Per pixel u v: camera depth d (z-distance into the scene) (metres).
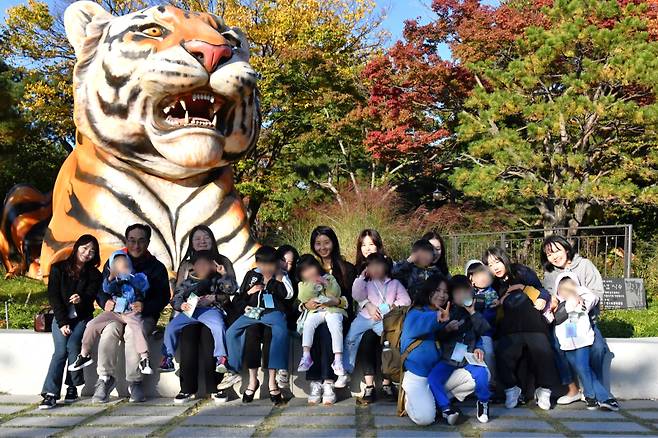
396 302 4.84
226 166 6.32
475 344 4.47
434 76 16.33
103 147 5.80
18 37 18.64
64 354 4.77
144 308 4.95
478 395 4.39
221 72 5.39
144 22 5.58
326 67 16.48
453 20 17.20
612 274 11.21
